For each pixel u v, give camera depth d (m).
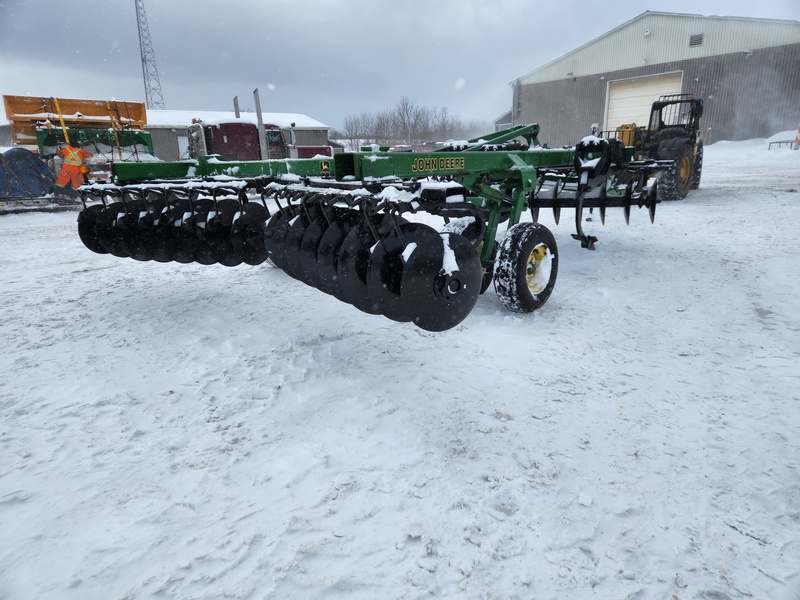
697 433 2.39
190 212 4.37
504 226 8.28
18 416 2.68
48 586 1.63
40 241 8.16
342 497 2.01
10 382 3.07
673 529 1.83
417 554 1.73
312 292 4.86
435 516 1.90
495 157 3.83
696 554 1.72
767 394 2.73
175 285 5.24
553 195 5.88
